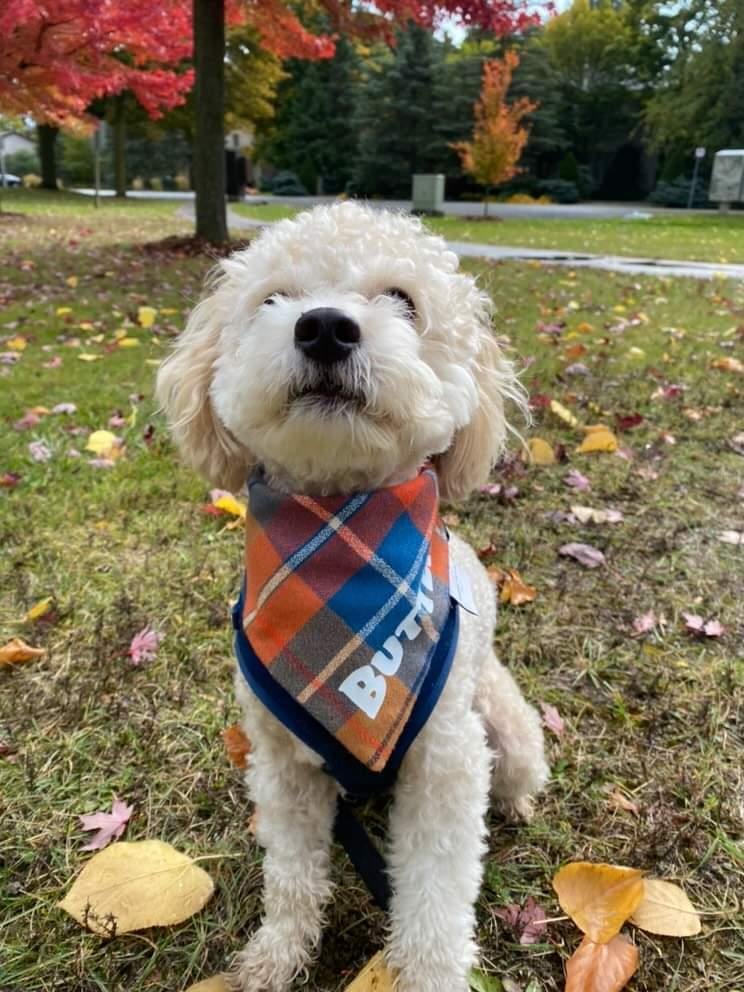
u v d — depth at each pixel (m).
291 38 3.36
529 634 0.78
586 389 1.44
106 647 0.75
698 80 9.48
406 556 0.50
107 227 4.45
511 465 1.11
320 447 0.46
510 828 0.60
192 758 0.64
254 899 0.54
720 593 0.84
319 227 0.53
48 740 0.65
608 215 7.91
